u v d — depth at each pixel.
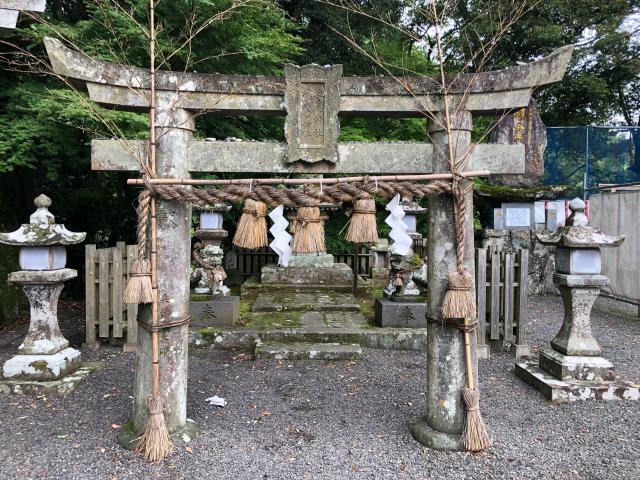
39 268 4.05
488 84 2.87
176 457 2.77
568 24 11.94
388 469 2.70
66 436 3.06
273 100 2.97
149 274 2.72
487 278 5.45
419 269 5.91
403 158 2.96
